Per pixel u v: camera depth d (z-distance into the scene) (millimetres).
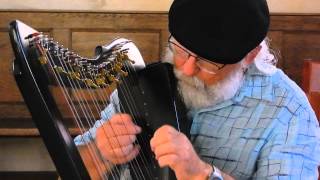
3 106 2676
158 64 1338
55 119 975
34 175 2992
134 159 1284
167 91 1319
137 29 2643
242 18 1179
